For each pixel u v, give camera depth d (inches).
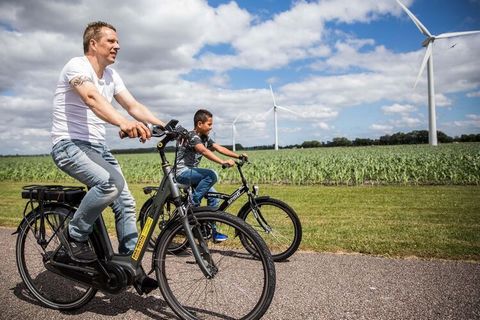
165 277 100.3
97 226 106.3
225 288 103.6
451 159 588.4
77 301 109.7
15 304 114.3
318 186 523.5
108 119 94.0
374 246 172.4
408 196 366.9
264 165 653.9
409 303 109.3
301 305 110.1
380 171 575.8
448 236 188.4
